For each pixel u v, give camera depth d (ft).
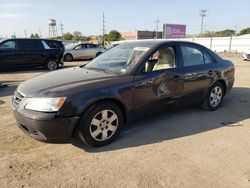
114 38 261.44
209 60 17.07
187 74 15.10
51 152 11.46
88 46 65.00
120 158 11.01
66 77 12.82
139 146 12.14
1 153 11.30
